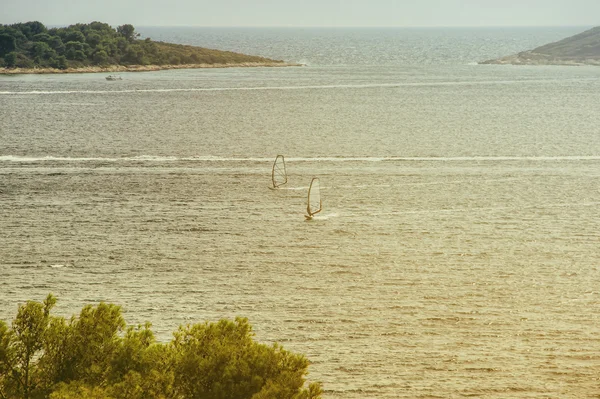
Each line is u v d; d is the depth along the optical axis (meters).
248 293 46.62
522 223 64.81
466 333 40.81
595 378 35.47
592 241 59.41
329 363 36.59
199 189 75.81
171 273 50.31
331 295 46.47
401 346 38.91
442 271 51.53
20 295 45.53
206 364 20.80
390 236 60.22
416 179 82.81
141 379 19.80
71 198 71.12
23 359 21.45
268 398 19.00
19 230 59.97
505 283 49.16
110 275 49.69
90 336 21.83
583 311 44.31
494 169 89.50
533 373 35.91
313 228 62.16
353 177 83.38
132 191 74.50
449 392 33.91
